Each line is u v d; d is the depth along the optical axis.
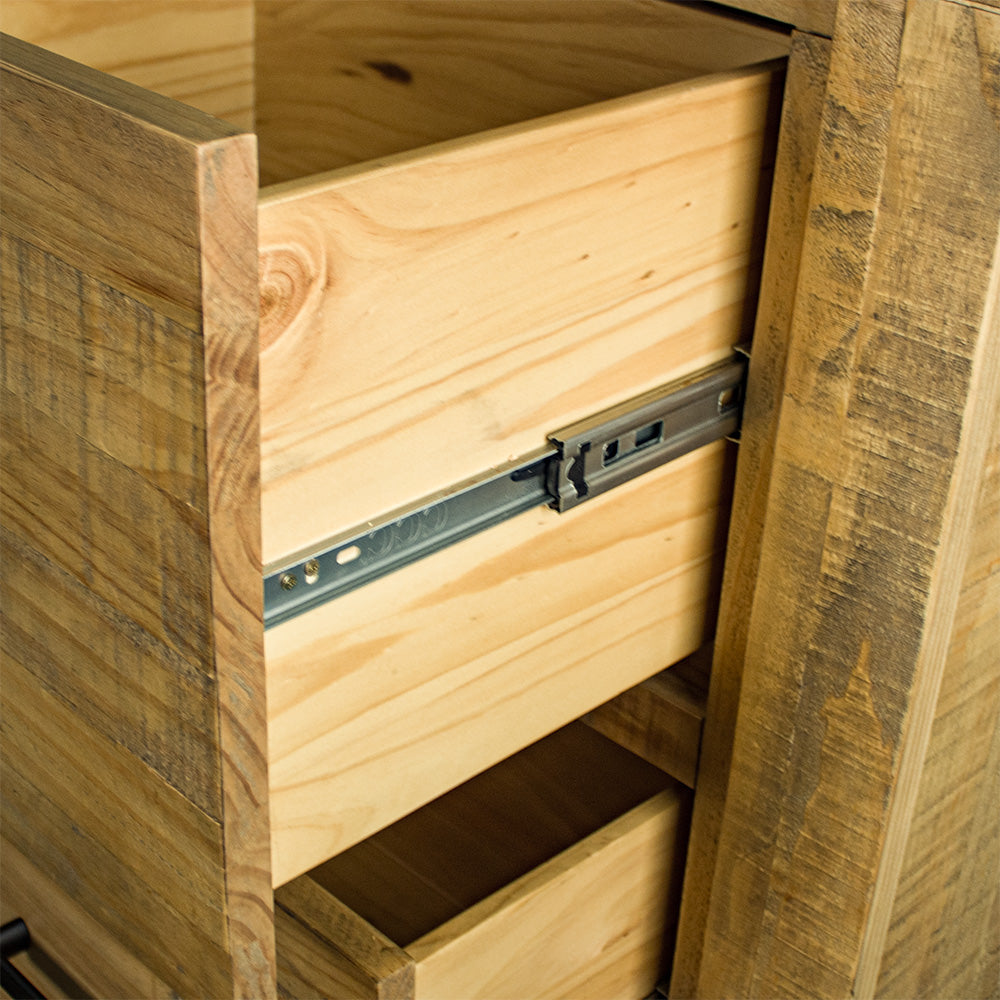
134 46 0.86
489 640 0.61
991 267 0.56
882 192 0.59
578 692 0.68
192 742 0.50
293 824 0.56
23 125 0.45
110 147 0.42
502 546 0.59
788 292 0.63
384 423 0.51
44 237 0.46
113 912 0.62
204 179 0.39
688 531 0.70
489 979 0.71
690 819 0.81
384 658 0.56
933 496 0.62
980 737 0.76
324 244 0.46
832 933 0.75
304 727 0.54
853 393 0.63
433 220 0.49
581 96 0.75
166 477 0.46
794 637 0.70
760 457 0.68
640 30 0.70
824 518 0.66
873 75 0.57
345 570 0.53
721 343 0.65
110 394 0.47
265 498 0.48
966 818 0.79
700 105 0.57
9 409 0.52
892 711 0.67
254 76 0.93
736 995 0.82
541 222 0.53
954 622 0.67
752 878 0.78
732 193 0.61
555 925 0.74
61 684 0.57
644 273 0.59
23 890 0.73
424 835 0.80
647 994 0.87
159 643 0.50
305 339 0.47
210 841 0.52
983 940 0.89
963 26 0.54
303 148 0.93
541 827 0.81
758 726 0.74
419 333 0.51
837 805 0.72
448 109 0.83
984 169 0.55
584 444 0.59
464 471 0.55
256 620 0.48
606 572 0.66
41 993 0.74
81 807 0.60
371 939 0.66
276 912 0.70
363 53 0.86
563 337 0.56
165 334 0.43
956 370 0.59
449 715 0.61
